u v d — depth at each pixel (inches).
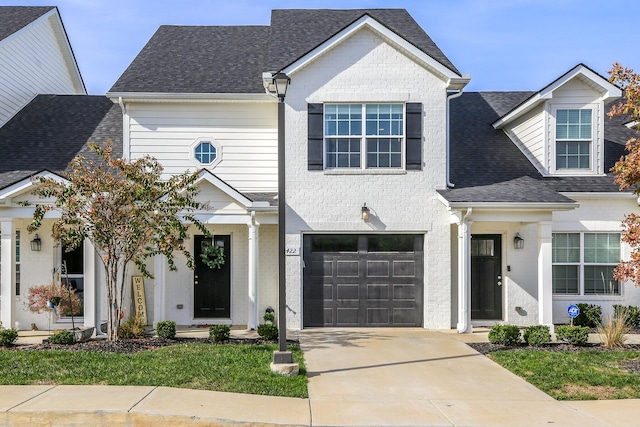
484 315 564.1
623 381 333.7
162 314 500.4
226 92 555.5
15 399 283.0
